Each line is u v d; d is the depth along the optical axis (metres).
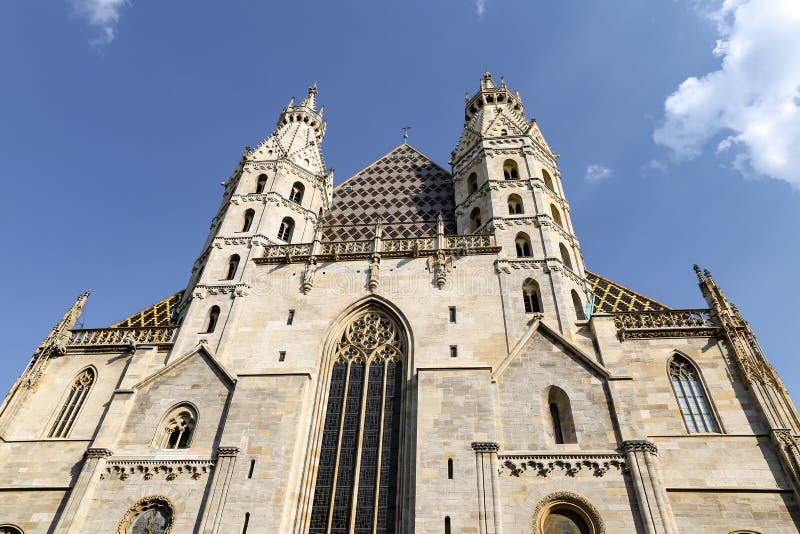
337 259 46.44
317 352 40.56
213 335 42.00
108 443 36.09
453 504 31.48
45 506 34.69
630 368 38.25
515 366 37.88
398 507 33.16
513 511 31.42
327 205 59.03
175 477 34.50
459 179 56.84
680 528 30.97
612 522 30.55
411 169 64.81
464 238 47.19
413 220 55.81
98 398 40.16
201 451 35.62
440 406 35.69
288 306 43.56
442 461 33.22
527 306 42.53
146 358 41.09
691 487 32.25
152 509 33.53
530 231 47.09
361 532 32.91
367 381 39.56
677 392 37.16
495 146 55.97
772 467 32.84
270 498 32.72
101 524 32.88
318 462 35.88
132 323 48.66
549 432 35.31
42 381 41.47
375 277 44.44
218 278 46.12
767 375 36.38
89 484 34.09
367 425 37.38
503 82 67.94
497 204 49.84
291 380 38.06
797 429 33.62
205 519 31.98
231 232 49.62
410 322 41.44
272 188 53.00
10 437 38.19
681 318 40.75
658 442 34.44
